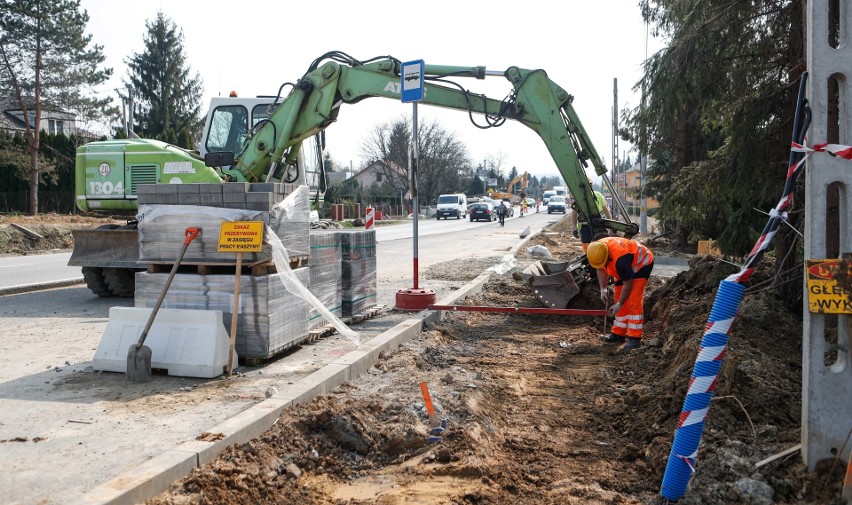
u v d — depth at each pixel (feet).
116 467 13.16
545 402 20.04
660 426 16.43
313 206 46.70
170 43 190.39
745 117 26.22
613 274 26.73
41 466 13.17
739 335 21.77
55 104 124.16
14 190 122.11
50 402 17.34
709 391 12.43
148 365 19.33
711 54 27.40
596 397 20.49
